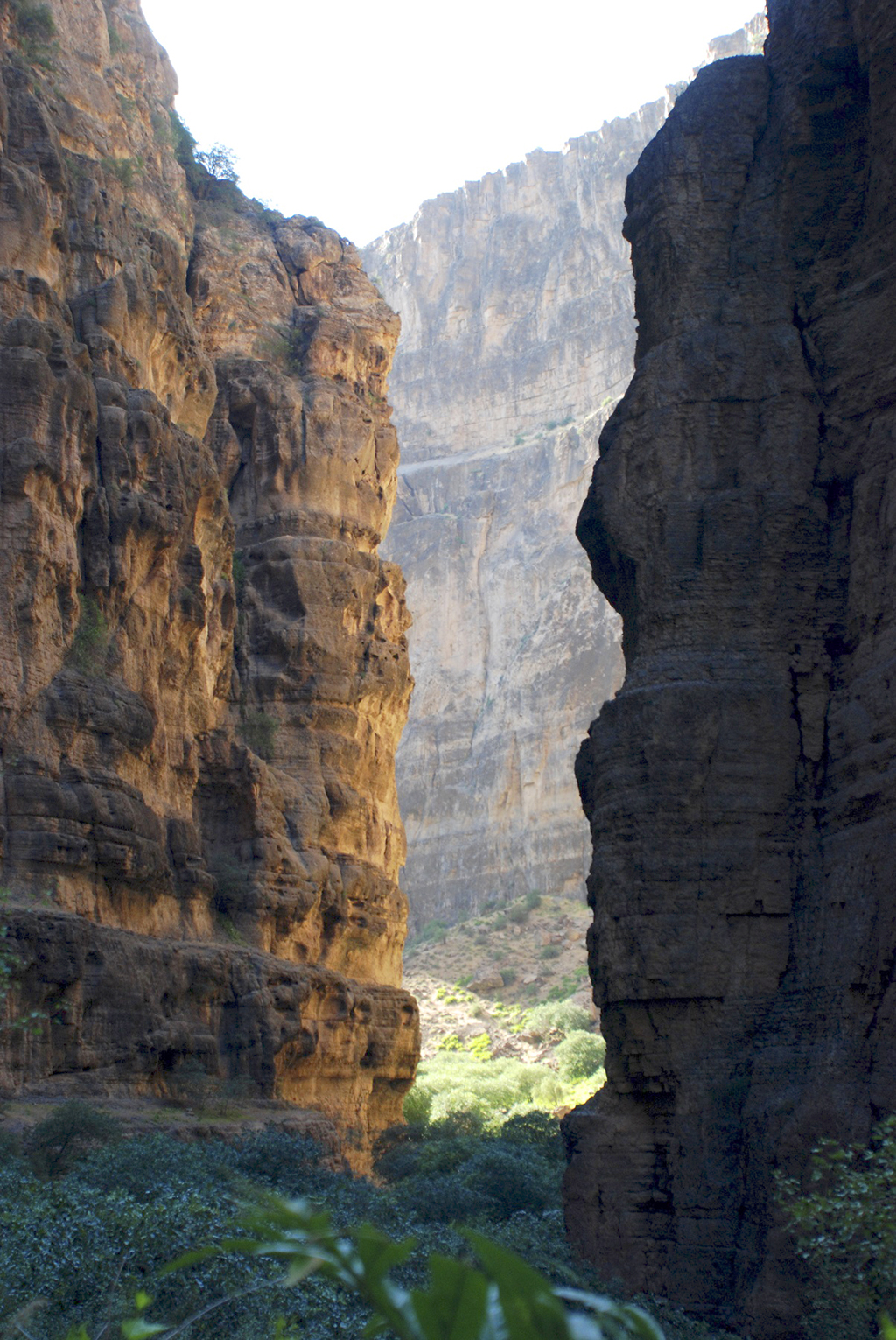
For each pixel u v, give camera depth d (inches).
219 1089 1509.6
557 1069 3265.3
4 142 1567.4
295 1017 1736.0
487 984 4084.6
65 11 2063.2
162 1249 628.4
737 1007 807.1
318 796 2087.8
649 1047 824.3
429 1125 2085.4
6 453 1385.3
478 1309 79.4
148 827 1496.1
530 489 5585.6
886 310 876.0
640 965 826.2
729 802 835.4
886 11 873.5
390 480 2468.0
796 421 893.8
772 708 848.3
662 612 888.9
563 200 6259.8
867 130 922.1
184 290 2009.1
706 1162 780.6
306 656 2182.6
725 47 6072.8
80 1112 1071.0
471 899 4992.6
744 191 960.3
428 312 6382.9
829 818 818.2
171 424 1760.6
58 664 1423.5
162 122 2425.0
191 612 1721.2
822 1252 605.0
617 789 864.9
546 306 6043.3
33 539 1381.6
